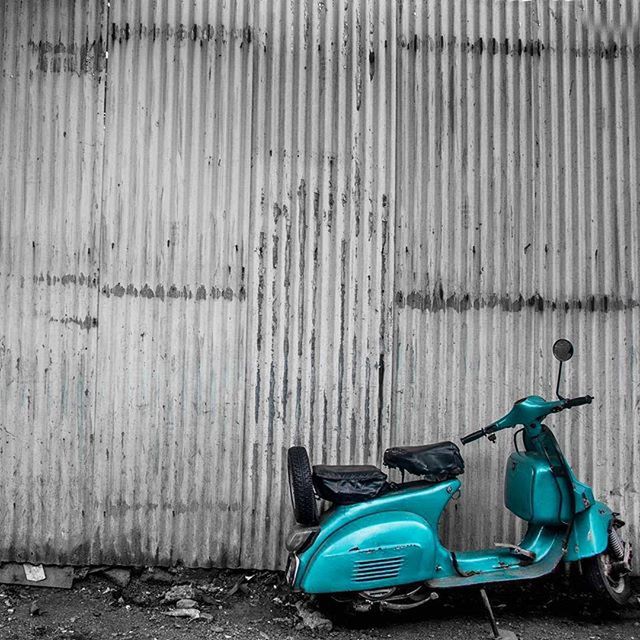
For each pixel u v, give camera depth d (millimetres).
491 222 4605
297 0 4633
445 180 4609
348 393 4512
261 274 4520
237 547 4434
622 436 4570
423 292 4566
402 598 3654
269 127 4566
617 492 4535
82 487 4438
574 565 4309
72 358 4473
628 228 4645
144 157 4527
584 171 4652
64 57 4562
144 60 4562
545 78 4676
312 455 4480
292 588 3635
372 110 4605
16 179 4516
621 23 4703
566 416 4566
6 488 4434
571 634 3793
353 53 4625
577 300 4605
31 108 4535
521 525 4504
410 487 3834
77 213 4504
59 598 4223
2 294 4488
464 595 4211
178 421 4469
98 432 4457
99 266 4496
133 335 4480
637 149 4676
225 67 4582
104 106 4543
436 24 4664
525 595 4223
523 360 4566
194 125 4547
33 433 4449
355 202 4566
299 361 4512
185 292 4500
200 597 4215
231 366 4492
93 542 4418
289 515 4453
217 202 4527
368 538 3574
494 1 4691
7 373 4469
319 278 4539
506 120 4648
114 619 3949
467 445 4531
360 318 4535
